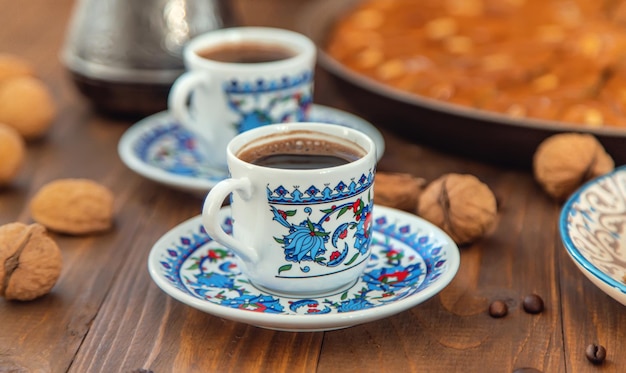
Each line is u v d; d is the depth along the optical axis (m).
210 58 0.79
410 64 0.87
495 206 0.70
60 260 0.66
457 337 0.63
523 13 0.97
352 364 0.61
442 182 0.70
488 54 0.88
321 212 0.62
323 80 0.94
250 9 1.08
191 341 0.62
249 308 0.63
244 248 0.63
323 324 0.60
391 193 0.72
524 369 0.60
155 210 0.75
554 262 0.69
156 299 0.66
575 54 0.87
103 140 0.84
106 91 0.85
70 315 0.64
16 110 0.83
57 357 0.61
